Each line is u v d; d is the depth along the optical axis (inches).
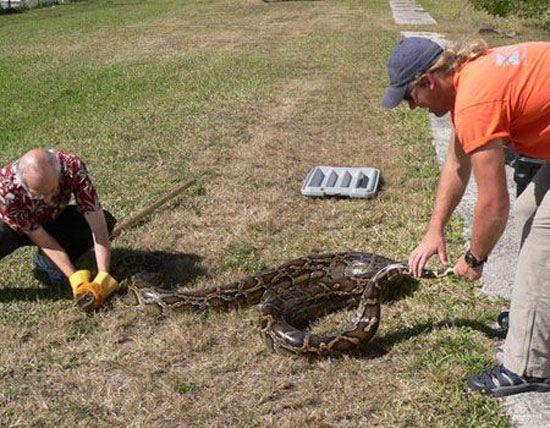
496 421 159.0
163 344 196.5
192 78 589.3
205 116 448.8
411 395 169.3
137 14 1156.5
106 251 221.9
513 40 749.9
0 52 789.9
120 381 182.4
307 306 208.8
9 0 1263.5
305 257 228.1
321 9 1138.7
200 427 164.1
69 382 182.1
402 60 148.1
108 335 202.1
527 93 141.3
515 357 163.2
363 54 676.7
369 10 1093.1
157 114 461.7
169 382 179.8
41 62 714.8
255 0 1305.4
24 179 205.0
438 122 412.8
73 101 522.9
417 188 308.2
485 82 140.7
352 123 423.5
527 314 158.2
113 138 405.7
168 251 256.1
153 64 673.0
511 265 232.1
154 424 165.3
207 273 238.7
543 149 148.8
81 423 166.2
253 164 350.0
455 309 206.4
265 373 182.2
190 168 346.0
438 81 147.4
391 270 195.6
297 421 162.4
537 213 153.8
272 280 218.8
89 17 1128.8
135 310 214.2
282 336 187.2
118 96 532.7
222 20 1037.2
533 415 160.7
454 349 185.3
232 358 188.1
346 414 165.3
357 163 346.0
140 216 276.1
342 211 285.3
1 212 213.9
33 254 254.7
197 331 200.7
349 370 180.2
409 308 209.0
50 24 1047.0
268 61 657.0
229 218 283.7
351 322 192.5
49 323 209.5
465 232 257.0
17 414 170.9
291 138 393.7
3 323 210.7
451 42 150.0
